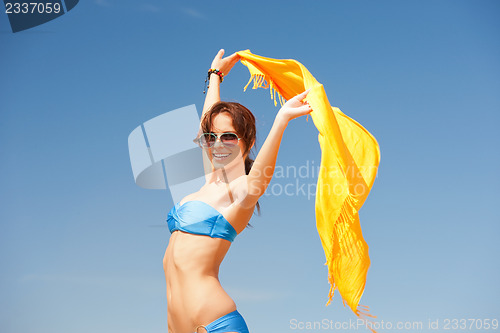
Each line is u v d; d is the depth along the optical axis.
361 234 2.40
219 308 2.13
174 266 2.21
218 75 2.92
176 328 2.19
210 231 2.19
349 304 2.34
